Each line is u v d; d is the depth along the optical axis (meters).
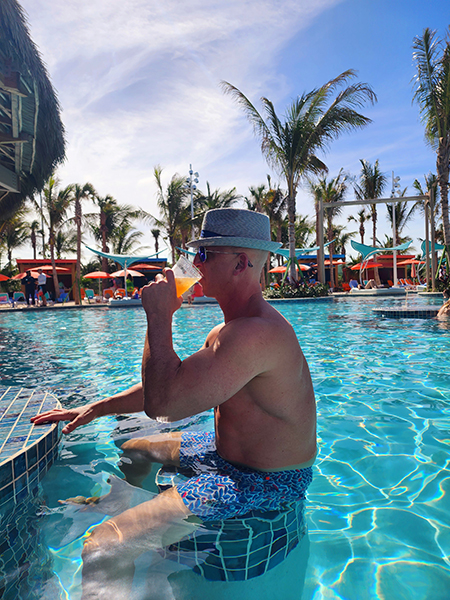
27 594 1.11
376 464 1.99
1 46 6.11
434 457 2.06
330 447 2.22
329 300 17.61
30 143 8.84
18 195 11.80
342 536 1.39
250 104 17.53
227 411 1.54
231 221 1.42
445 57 14.38
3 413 2.34
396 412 2.80
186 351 5.54
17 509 1.59
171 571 1.17
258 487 1.44
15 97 6.96
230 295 1.45
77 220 25.50
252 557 1.23
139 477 1.70
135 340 7.18
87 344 6.73
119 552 1.25
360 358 4.72
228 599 1.09
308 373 1.55
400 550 1.31
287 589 1.13
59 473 1.88
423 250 28.03
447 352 4.96
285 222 34.91
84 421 2.02
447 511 1.55
